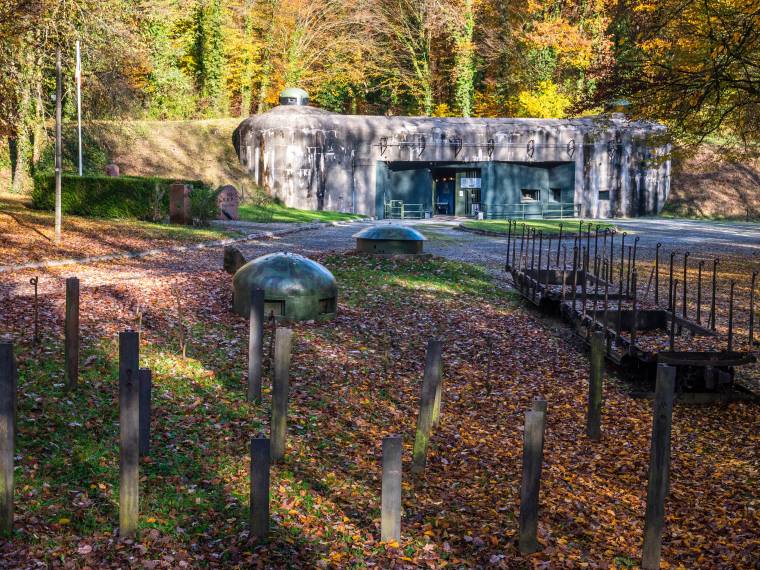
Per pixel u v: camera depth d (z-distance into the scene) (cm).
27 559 653
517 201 5034
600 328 1476
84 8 2823
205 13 5538
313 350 1402
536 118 5116
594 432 1138
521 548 756
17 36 2695
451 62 6481
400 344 1544
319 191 4794
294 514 789
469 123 4934
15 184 3834
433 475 954
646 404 1295
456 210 5088
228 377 1195
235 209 3722
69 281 1002
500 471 980
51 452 837
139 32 3422
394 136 4803
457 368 1445
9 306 1409
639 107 2145
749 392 1293
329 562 710
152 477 818
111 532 714
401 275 2138
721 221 4884
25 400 948
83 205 3145
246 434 981
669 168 5238
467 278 2192
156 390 1073
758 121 2245
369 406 1185
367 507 836
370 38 6256
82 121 4172
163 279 1864
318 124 4769
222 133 5128
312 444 996
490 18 6106
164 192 3192
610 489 955
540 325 1786
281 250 2586
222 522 758
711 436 1143
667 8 2336
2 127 3259
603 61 5116
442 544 768
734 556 772
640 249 3097
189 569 673
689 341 1541
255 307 1091
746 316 1842
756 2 1952
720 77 1967
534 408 743
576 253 1605
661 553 777
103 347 1220
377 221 4350
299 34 6053
